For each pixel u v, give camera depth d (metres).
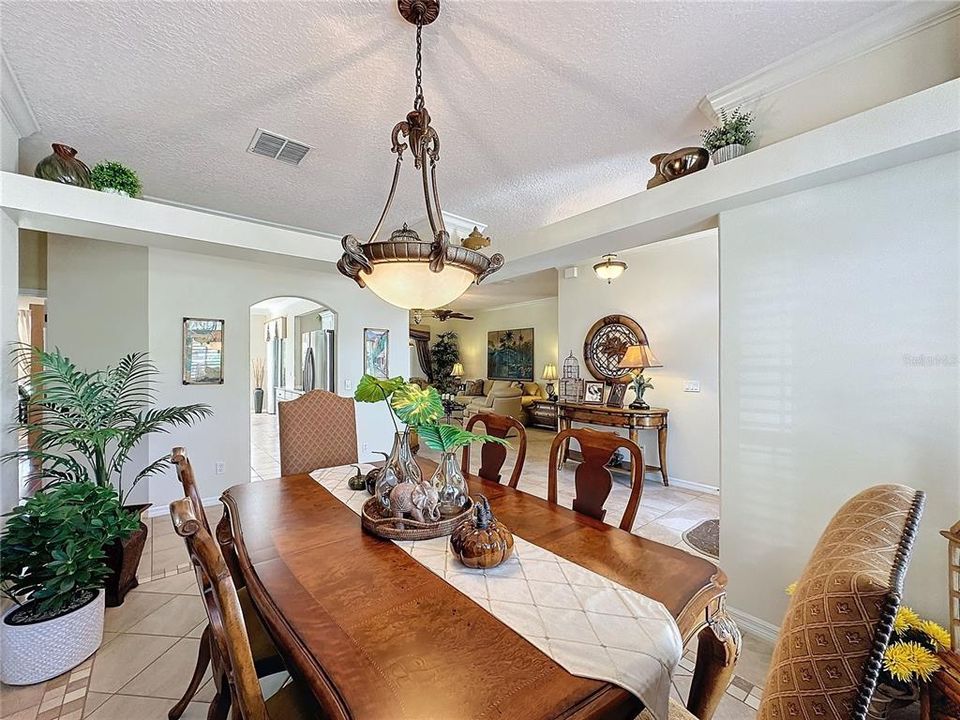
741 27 1.78
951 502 1.64
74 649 1.86
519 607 1.15
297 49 1.86
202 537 0.84
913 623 1.57
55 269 3.72
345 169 2.99
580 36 1.81
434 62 1.96
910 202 1.72
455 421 9.02
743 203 2.13
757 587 2.15
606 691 0.86
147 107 2.26
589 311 5.50
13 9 1.61
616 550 1.50
